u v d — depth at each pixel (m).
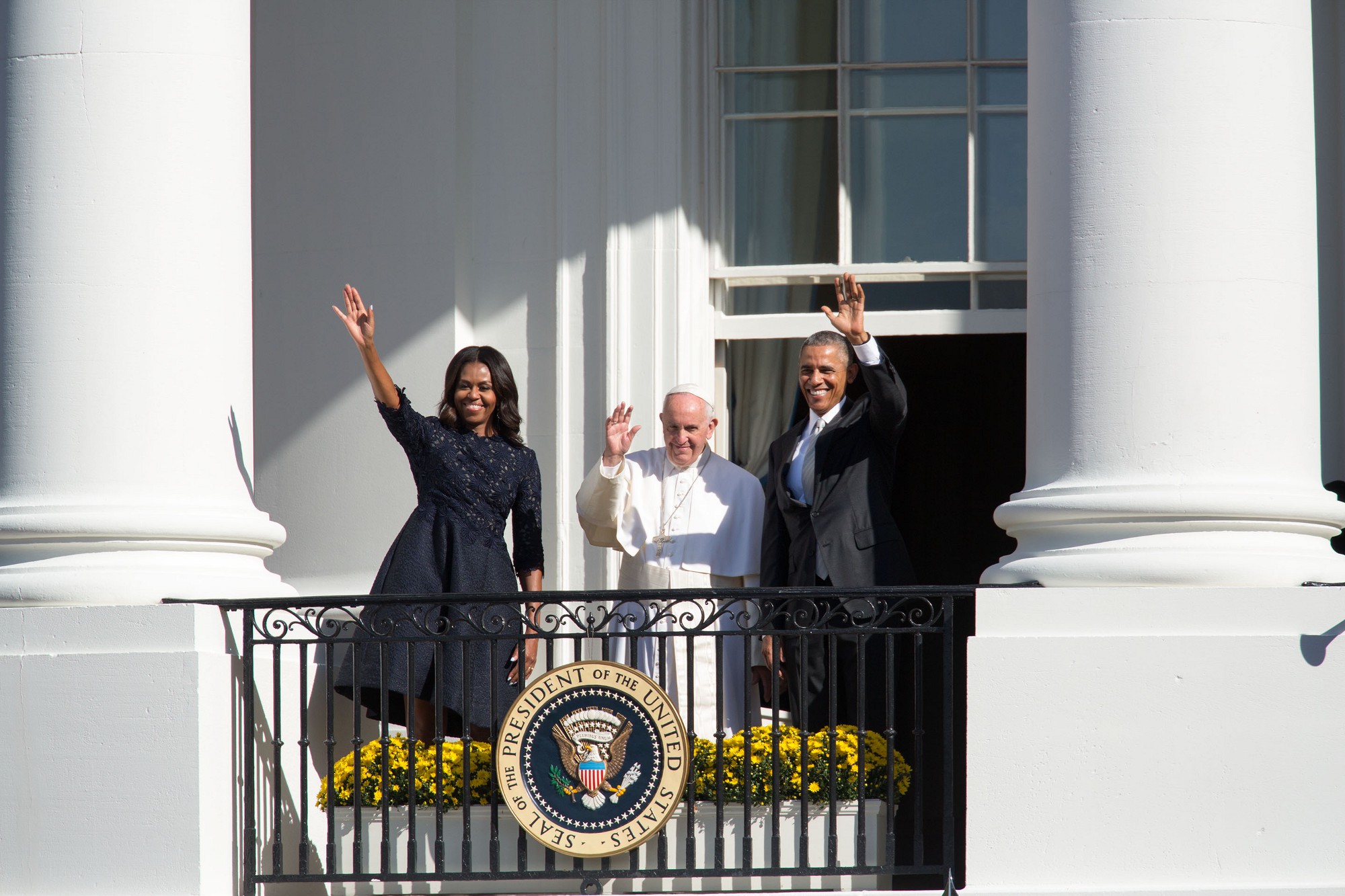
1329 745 21.14
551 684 22.92
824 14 32.53
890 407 24.95
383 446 31.69
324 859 25.84
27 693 22.62
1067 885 21.14
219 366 24.06
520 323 32.06
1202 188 22.16
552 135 32.22
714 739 25.36
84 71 23.80
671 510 26.95
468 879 22.70
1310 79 23.25
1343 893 20.80
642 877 22.64
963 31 32.19
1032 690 21.42
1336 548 28.55
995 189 31.97
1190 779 21.16
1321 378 29.56
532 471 25.78
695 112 32.12
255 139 32.97
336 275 32.34
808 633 22.52
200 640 22.70
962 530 44.81
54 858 22.36
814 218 32.28
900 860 34.53
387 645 22.97
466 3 32.47
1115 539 22.16
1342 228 29.64
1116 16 22.55
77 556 23.34
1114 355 22.22
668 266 31.73
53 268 23.58
